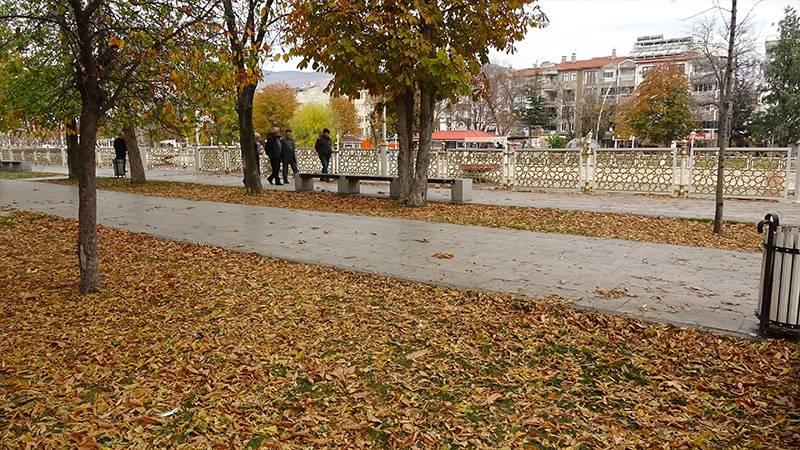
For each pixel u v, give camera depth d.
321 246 8.62
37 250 8.75
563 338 4.77
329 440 3.27
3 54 8.81
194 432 3.36
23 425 3.45
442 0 11.70
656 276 6.62
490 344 4.68
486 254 7.94
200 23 6.34
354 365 4.29
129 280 6.82
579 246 8.46
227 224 10.80
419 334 4.92
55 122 8.90
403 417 3.52
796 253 4.50
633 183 15.62
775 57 42.59
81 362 4.40
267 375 4.14
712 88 52.53
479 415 3.55
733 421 3.44
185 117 6.84
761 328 4.72
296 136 55.38
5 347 4.70
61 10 6.46
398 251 8.20
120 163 22.67
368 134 70.19
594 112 58.94
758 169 13.79
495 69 56.31
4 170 29.05
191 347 4.66
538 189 17.02
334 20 11.25
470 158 18.31
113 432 3.36
